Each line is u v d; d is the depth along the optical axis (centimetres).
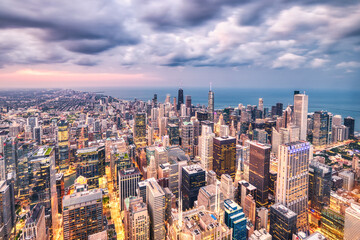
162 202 16550
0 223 15850
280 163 17888
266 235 15812
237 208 14788
